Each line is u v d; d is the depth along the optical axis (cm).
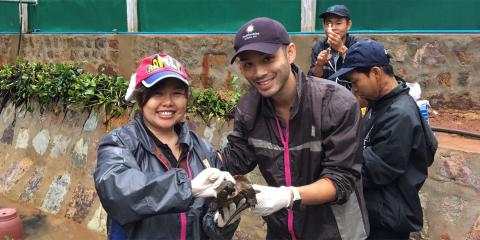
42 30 461
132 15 394
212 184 112
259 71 124
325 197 123
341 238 137
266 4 340
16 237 255
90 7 423
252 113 138
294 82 130
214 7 360
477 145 219
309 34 316
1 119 375
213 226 125
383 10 304
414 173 154
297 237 140
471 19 283
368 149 153
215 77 351
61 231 285
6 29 494
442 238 204
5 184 347
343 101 128
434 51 285
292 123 132
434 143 158
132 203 108
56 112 330
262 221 243
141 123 127
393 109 149
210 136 264
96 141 299
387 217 153
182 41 361
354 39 247
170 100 125
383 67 152
